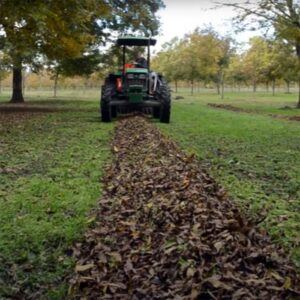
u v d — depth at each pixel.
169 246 3.55
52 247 3.85
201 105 27.38
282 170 7.00
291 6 17.86
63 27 16.98
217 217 4.09
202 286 2.89
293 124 15.25
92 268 3.36
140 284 3.08
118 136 10.56
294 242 3.87
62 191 5.48
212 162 7.55
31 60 25.25
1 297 3.07
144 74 14.43
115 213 4.64
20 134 11.37
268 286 2.91
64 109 21.84
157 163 6.75
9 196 5.31
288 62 31.70
